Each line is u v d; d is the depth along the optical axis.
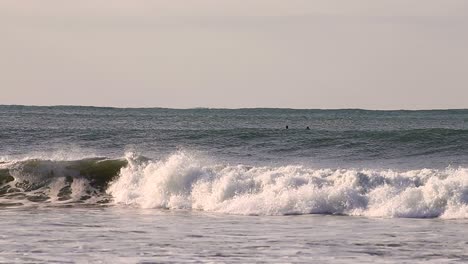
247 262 64.81
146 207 103.81
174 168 107.25
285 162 159.50
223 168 110.00
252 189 102.06
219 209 99.12
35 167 121.06
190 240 75.19
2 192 116.56
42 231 81.12
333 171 107.56
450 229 81.75
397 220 88.75
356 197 96.38
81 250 69.81
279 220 89.19
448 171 106.00
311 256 67.25
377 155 172.50
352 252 69.00
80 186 117.25
